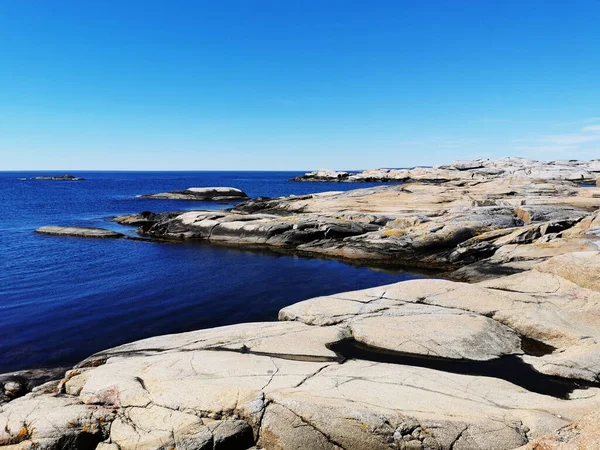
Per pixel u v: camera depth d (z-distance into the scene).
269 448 7.32
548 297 14.24
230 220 37.72
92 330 15.98
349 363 10.23
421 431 6.79
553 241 22.16
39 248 32.59
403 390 8.22
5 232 40.16
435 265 25.98
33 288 21.73
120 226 45.00
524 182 54.34
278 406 7.48
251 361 10.02
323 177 153.38
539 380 10.09
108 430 8.15
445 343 11.70
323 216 36.72
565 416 7.14
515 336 12.41
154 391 8.49
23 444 7.73
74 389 9.66
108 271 25.47
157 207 66.44
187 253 31.06
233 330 13.18
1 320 17.02
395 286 15.77
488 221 29.33
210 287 21.91
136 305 18.95
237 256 29.95
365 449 6.84
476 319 12.97
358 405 7.32
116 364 10.51
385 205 41.34
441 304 14.27
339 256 29.33
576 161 110.38
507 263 21.61
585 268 14.69
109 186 136.75
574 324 12.46
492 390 8.73
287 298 19.98
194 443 7.25
